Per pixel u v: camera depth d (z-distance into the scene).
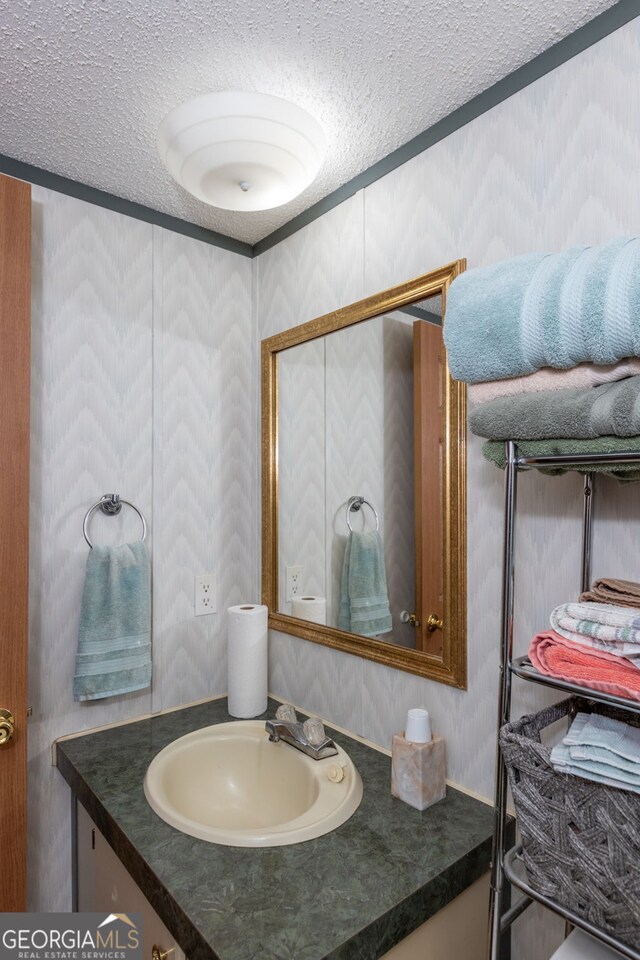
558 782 0.77
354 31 1.00
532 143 1.08
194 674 1.72
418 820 1.11
